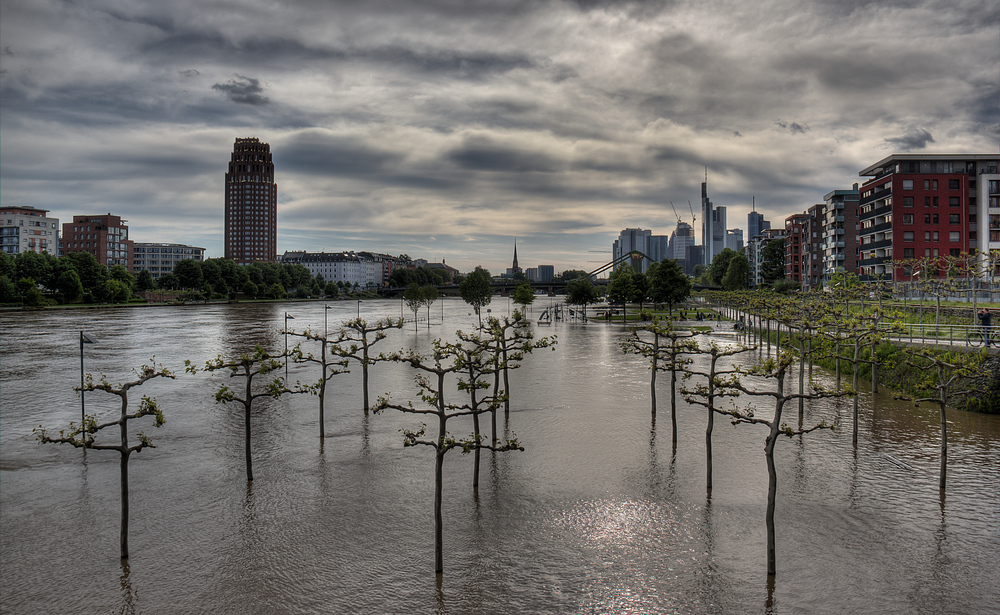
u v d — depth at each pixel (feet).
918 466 108.37
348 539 81.87
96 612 65.62
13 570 74.38
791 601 66.80
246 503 94.07
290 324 454.40
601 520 87.04
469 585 70.28
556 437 129.39
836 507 90.84
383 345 318.24
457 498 95.50
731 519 87.04
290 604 66.80
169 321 481.87
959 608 65.57
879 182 397.19
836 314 184.03
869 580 70.90
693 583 70.44
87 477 106.01
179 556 77.61
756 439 126.62
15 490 100.01
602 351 285.23
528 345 150.20
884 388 178.09
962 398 150.51
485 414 151.74
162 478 105.19
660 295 472.03
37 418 152.56
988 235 366.43
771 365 87.81
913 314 233.55
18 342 324.39
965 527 84.02
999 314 203.51
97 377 212.64
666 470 107.45
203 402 167.22
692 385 191.31
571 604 66.39
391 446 123.34
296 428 137.90
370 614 64.80
